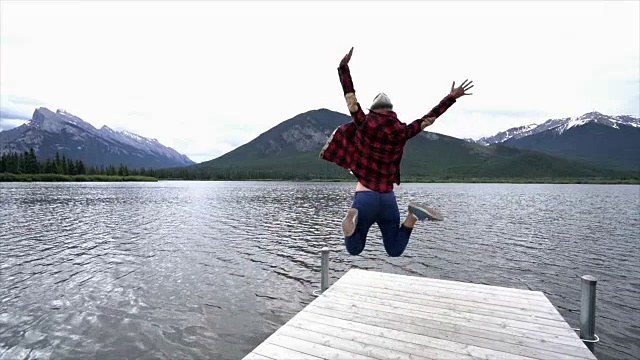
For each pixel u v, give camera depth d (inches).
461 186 6013.8
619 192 4082.2
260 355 180.4
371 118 112.1
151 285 553.0
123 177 7244.1
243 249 831.7
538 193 3767.2
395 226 126.0
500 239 995.9
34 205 1866.4
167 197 2691.9
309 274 633.0
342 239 975.6
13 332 382.9
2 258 714.8
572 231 1141.7
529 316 227.5
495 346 190.2
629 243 938.1
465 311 235.6
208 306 471.8
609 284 595.2
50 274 603.8
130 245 861.8
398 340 196.5
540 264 719.1
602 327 434.0
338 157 120.3
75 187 4153.5
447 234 1079.0
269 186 5733.3
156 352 350.3
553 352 184.4
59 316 427.8
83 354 342.0
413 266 699.4
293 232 1090.1
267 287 555.8
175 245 868.0
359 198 118.3
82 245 855.1
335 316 227.8
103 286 543.8
